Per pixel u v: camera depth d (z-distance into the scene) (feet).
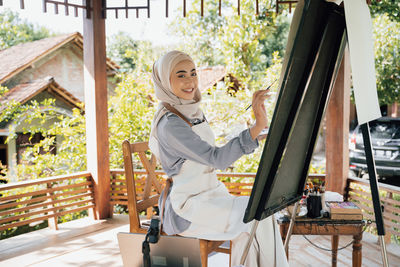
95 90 11.64
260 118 4.51
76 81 31.17
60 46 28.71
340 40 4.66
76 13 10.91
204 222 5.25
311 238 10.25
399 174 18.31
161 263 4.91
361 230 5.97
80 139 18.49
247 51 22.24
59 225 11.58
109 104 18.95
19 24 49.67
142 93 18.56
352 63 3.98
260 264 5.29
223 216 5.31
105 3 11.30
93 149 11.96
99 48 11.60
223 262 7.97
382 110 31.17
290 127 4.22
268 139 3.88
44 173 18.85
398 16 21.26
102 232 10.89
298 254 9.05
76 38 29.66
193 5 28.40
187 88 5.58
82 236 10.55
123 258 5.13
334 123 10.84
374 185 4.27
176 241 4.66
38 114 19.20
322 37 4.15
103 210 12.18
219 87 19.48
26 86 25.54
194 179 5.42
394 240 10.94
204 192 5.49
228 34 21.79
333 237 7.62
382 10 21.53
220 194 5.67
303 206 6.81
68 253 9.26
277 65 18.74
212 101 18.90
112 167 17.66
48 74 29.55
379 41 22.81
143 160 6.86
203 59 29.48
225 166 4.81
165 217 5.59
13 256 9.07
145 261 4.70
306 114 4.69
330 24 4.26
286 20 38.40
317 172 17.37
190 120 5.61
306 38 3.86
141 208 6.50
